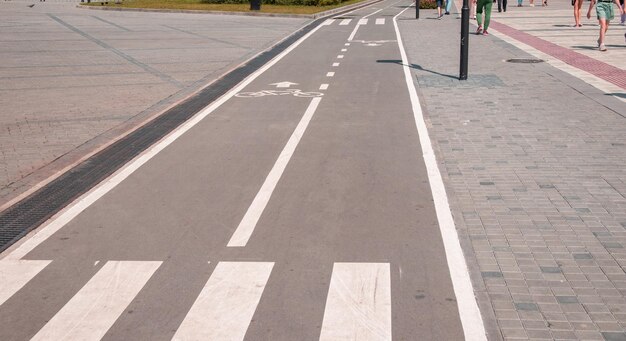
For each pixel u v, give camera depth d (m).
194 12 40.78
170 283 6.03
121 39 26.75
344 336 5.09
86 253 6.72
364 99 14.04
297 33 28.64
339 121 12.12
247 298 5.71
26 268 6.42
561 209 7.63
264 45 24.34
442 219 7.40
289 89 15.36
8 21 35.53
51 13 41.56
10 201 8.35
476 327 5.20
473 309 5.46
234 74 17.80
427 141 10.64
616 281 5.89
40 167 9.80
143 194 8.47
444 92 14.63
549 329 5.14
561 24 30.17
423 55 20.78
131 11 43.06
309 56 21.14
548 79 15.92
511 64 18.44
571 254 6.46
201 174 9.22
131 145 10.87
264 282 6.00
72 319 5.45
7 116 13.09
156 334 5.18
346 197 8.17
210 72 18.20
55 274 6.28
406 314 5.41
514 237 6.88
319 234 7.06
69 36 28.00
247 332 5.18
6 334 5.24
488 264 6.29
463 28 15.81
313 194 8.30
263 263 6.39
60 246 6.92
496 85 15.30
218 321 5.35
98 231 7.29
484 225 7.21
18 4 50.91
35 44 25.27
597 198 7.97
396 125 11.74
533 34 26.23
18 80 17.25
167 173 9.30
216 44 24.80
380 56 20.77
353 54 21.39
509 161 9.49
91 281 6.11
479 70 17.50
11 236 7.25
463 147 10.27
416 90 14.93
